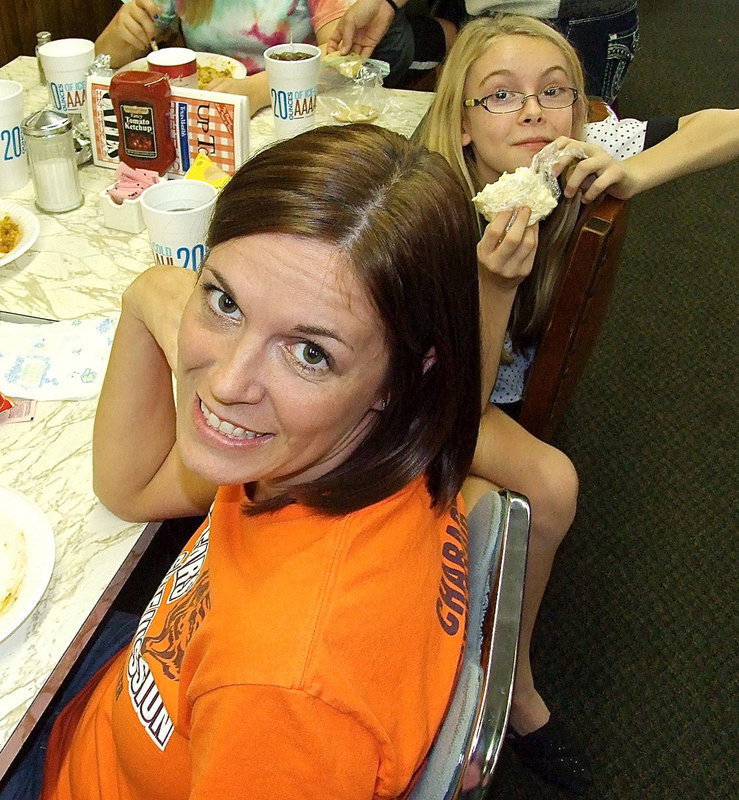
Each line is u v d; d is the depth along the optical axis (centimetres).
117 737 76
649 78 425
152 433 88
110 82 146
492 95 145
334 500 63
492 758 56
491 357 129
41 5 282
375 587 59
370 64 191
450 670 63
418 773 60
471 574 74
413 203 56
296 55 166
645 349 266
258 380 57
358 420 63
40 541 79
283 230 54
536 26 146
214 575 67
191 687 59
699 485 220
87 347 109
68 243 137
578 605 186
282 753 54
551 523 138
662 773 156
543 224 146
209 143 150
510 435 139
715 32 484
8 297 122
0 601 74
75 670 103
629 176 134
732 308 286
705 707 167
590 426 237
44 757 96
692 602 189
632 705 167
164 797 72
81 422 99
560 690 169
